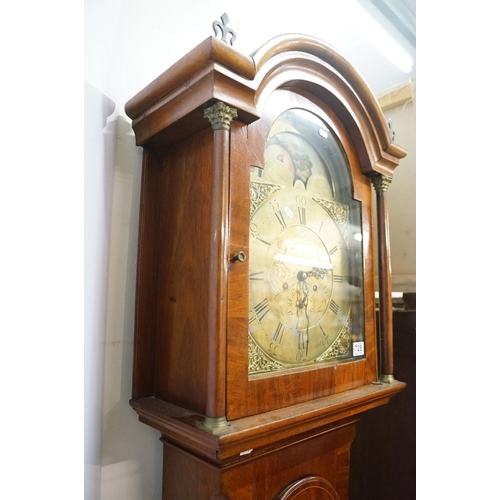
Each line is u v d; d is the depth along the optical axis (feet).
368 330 3.05
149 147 2.70
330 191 2.96
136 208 2.87
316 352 2.69
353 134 3.06
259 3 3.87
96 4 2.26
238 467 2.31
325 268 2.83
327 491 2.78
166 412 2.23
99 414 2.48
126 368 2.76
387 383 3.06
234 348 2.09
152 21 3.09
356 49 4.60
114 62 2.65
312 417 2.30
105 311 2.58
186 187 2.46
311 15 4.05
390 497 4.09
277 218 2.53
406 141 4.80
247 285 2.18
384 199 3.28
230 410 2.05
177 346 2.42
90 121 2.15
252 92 2.19
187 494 2.46
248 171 2.24
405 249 4.71
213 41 1.98
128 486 2.71
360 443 4.40
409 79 4.81
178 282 2.46
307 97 2.75
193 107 2.15
